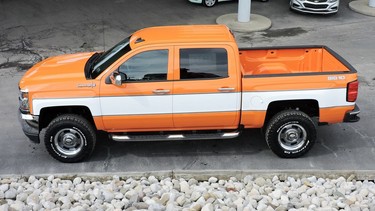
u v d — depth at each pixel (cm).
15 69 1175
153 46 677
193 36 701
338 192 631
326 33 1440
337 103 693
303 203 605
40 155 757
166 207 598
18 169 715
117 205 606
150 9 1723
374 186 646
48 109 709
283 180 672
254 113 696
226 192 636
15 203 618
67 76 698
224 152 754
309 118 698
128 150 766
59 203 620
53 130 698
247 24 1501
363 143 774
